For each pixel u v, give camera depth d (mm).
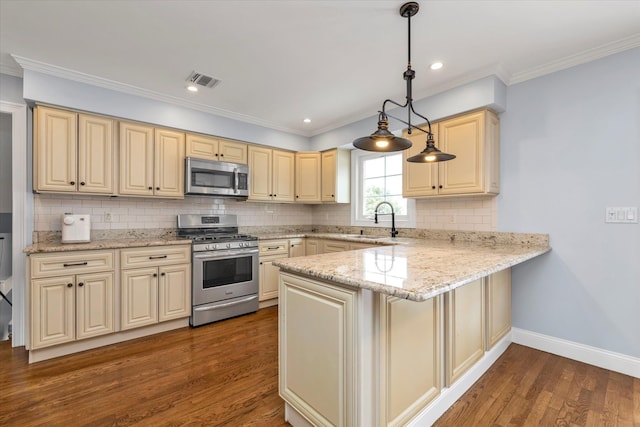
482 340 2119
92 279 2482
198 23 1928
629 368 2086
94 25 1939
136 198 3236
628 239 2100
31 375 2082
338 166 4133
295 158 4309
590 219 2250
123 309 2625
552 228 2422
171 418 1656
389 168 3900
